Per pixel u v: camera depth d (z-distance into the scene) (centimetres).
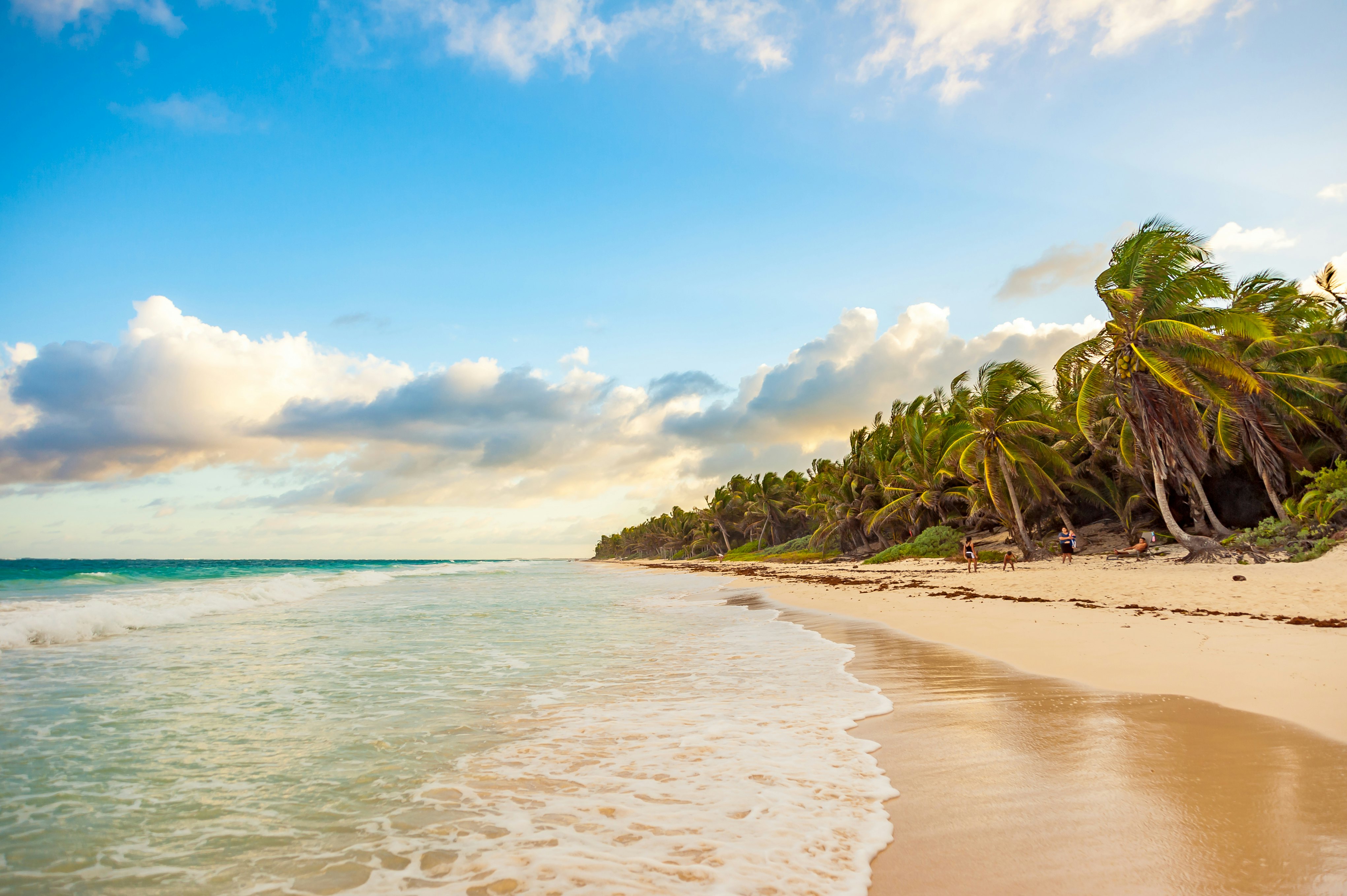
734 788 478
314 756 566
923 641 1169
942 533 4222
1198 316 2272
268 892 340
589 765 534
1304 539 2086
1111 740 549
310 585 3186
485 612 1970
